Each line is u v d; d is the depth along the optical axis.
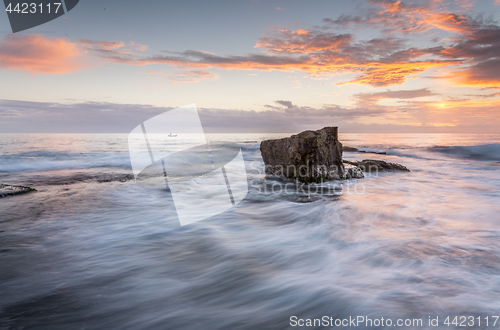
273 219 5.82
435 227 4.98
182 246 4.29
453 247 3.91
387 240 4.28
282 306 2.66
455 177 11.40
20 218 5.73
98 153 21.75
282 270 3.46
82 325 2.40
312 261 3.68
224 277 3.30
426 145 34.94
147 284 3.13
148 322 2.45
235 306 2.69
